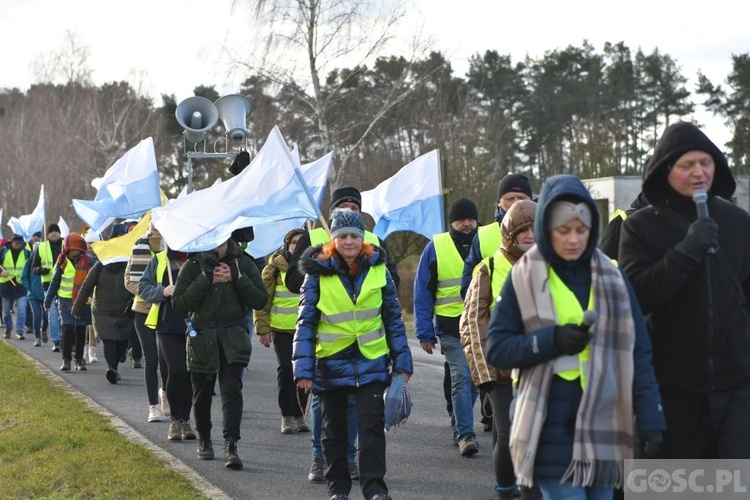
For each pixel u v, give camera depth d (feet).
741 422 19.77
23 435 37.35
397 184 51.21
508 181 33.30
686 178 20.34
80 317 59.67
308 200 36.91
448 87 217.36
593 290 18.42
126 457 33.91
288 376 39.91
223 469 33.68
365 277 27.40
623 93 293.23
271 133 37.22
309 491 30.68
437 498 29.73
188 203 35.58
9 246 86.17
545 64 302.04
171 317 38.19
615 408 18.19
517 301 18.80
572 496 18.29
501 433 26.63
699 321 19.90
